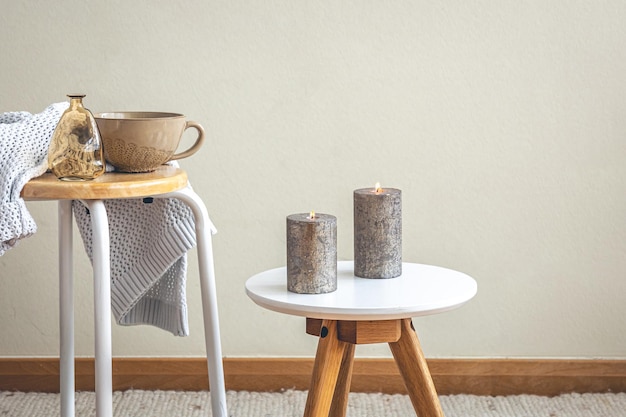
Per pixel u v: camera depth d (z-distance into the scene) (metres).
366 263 1.30
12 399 1.92
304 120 1.90
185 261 1.45
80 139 1.18
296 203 1.93
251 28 1.87
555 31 1.86
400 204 1.30
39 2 1.86
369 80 1.88
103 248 1.15
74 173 1.17
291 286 1.23
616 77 1.87
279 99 1.89
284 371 1.97
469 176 1.91
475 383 1.96
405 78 1.88
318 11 1.86
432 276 1.31
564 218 1.92
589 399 1.92
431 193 1.92
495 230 1.93
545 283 1.95
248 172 1.91
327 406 1.21
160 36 1.87
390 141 1.90
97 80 1.88
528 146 1.90
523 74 1.88
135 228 1.42
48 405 1.89
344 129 1.90
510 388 1.96
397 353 1.25
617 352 1.96
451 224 1.93
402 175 1.91
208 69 1.88
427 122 1.89
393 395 1.96
